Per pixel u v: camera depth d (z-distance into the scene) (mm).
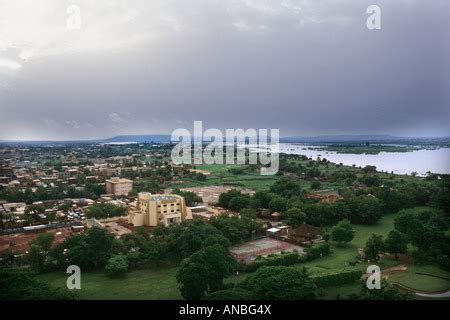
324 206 148750
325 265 102750
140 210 146250
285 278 72250
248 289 74125
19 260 100562
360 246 121375
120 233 130250
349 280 90000
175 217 141375
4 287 74312
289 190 199625
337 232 120688
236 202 171875
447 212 149375
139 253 102438
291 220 141000
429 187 187125
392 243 106000
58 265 100438
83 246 101062
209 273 79875
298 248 118312
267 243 124375
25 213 159500
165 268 101500
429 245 107000
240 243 124562
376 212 148625
